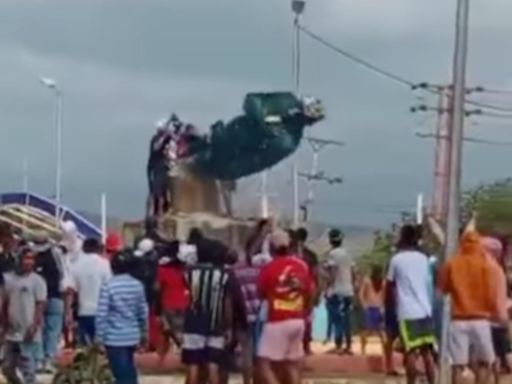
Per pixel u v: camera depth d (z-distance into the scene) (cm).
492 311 2058
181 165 3709
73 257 2523
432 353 2139
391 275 2161
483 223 5803
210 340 2028
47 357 2506
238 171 3681
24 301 2319
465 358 2059
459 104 2292
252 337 2016
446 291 2067
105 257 2605
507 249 2392
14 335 2322
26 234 3052
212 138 3672
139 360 2703
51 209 4947
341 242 2925
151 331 2641
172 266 2603
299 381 1961
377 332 3012
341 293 2877
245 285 2014
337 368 2819
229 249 2083
